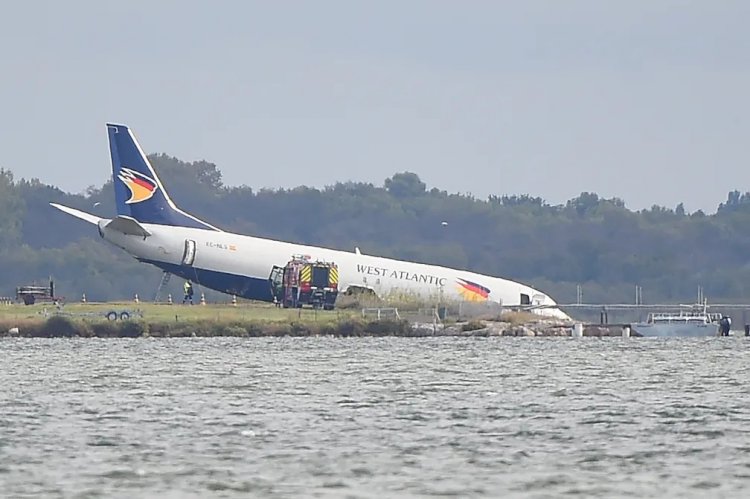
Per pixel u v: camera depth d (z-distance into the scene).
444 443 168.88
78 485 141.75
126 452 161.38
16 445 166.25
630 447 166.50
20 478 145.25
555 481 144.75
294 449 163.75
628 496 137.75
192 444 167.50
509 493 138.75
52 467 151.50
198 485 141.88
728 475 148.50
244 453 160.88
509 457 158.88
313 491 139.00
